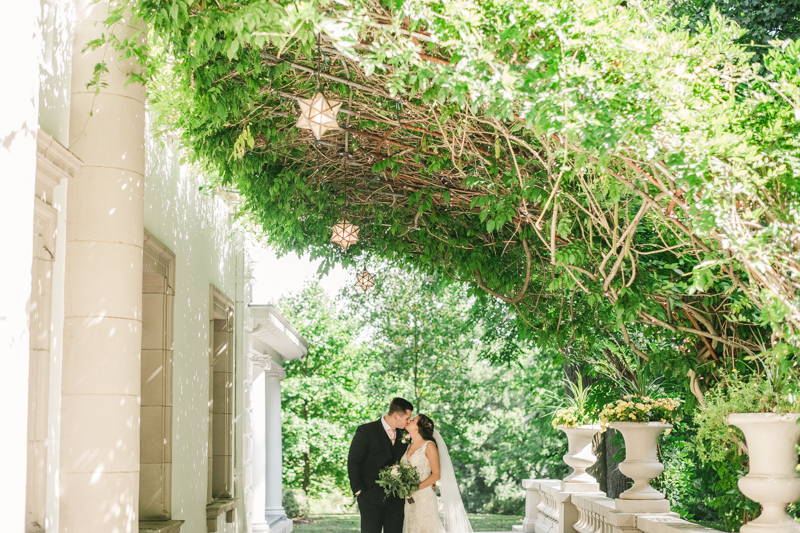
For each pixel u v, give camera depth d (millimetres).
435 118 4520
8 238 2719
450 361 25750
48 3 3791
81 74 4082
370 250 7766
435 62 3385
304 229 7457
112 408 3865
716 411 4766
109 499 3811
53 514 3734
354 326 27484
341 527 20531
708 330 5305
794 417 4055
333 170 6160
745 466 6176
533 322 6824
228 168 5730
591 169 4102
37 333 3678
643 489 6918
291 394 25953
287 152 5801
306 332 26859
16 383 2775
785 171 3273
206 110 4762
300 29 3273
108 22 3779
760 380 4586
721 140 3109
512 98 3049
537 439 27703
